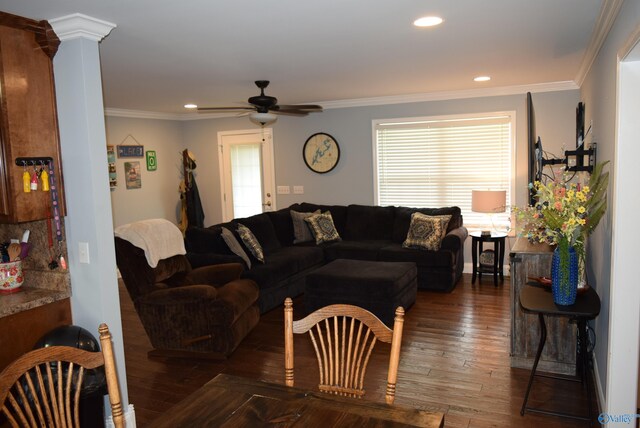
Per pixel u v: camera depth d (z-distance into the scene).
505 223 6.13
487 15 2.80
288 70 4.27
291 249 5.93
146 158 7.26
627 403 2.45
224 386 1.79
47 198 2.55
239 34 3.02
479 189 6.24
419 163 6.53
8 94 2.37
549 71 4.74
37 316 2.58
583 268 2.93
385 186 6.77
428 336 4.16
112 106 6.38
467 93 6.05
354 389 1.93
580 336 3.10
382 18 2.78
